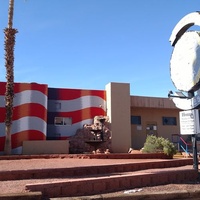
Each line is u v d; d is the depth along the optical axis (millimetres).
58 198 6660
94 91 27281
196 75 10016
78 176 9383
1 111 23016
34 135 23141
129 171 10930
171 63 11461
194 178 9750
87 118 26641
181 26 11039
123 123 25547
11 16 20797
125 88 26406
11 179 8594
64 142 22438
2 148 22469
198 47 10117
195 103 10031
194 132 10070
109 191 7668
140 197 7188
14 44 20688
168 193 7457
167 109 30031
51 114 25734
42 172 9039
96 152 23328
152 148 19094
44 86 24328
